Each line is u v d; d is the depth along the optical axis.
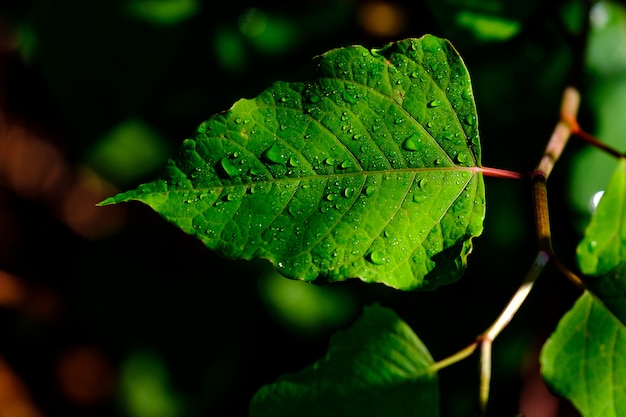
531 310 0.72
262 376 0.77
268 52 0.71
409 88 0.54
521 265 0.71
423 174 0.54
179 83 0.71
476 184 0.54
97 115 0.68
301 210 0.53
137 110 0.68
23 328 0.97
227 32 0.70
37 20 0.67
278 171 0.53
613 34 0.65
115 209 0.92
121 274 0.79
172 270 0.79
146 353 0.78
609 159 0.65
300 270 0.53
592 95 0.65
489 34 0.63
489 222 0.70
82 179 0.97
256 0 0.70
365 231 0.53
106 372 1.02
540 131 0.68
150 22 0.67
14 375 1.00
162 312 0.78
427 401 0.53
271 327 0.76
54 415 1.01
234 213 0.53
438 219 0.54
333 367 0.53
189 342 0.77
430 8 0.63
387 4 0.71
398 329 0.54
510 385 0.73
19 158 0.96
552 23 0.65
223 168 0.53
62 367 1.01
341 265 0.53
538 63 0.67
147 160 0.75
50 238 0.97
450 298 0.72
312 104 0.53
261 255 0.53
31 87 0.81
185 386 0.77
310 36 0.71
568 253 0.68
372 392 0.53
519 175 0.56
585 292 0.54
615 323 0.54
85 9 0.67
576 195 0.66
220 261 0.77
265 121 0.53
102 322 0.79
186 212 0.52
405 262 0.53
